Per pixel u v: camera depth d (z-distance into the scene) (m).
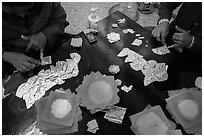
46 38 1.09
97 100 0.86
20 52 1.09
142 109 0.85
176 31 1.10
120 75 0.95
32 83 0.94
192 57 1.00
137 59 1.00
